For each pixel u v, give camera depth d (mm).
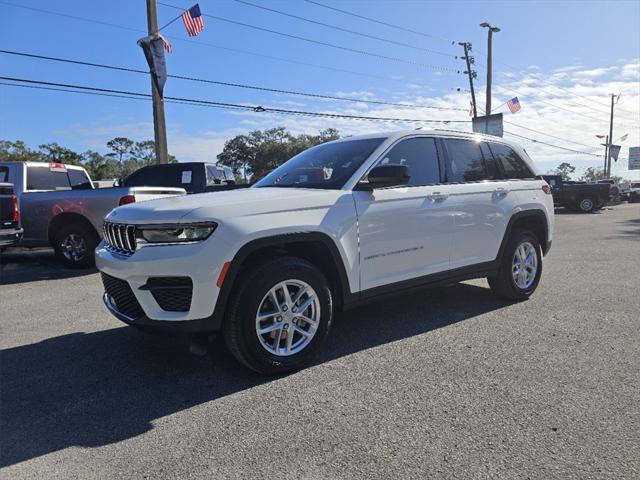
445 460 2555
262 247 3586
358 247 4090
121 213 3834
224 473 2498
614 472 2424
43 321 5352
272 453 2662
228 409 3184
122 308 3809
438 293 6172
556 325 4793
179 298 3434
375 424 2941
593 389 3352
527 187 5707
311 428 2914
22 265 9336
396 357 4016
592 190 24594
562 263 8438
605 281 6828
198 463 2592
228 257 3418
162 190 8914
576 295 6008
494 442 2713
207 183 12070
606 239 12047
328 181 4312
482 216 5113
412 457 2590
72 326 5133
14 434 2936
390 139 4574
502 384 3457
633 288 6359
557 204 25516
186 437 2854
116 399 3375
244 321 3490
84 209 8539
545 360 3891
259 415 3092
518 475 2414
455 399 3242
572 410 3061
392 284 4363
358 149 4590
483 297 5926
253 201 3660
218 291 3412
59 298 6465
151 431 2936
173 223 3400
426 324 4891
